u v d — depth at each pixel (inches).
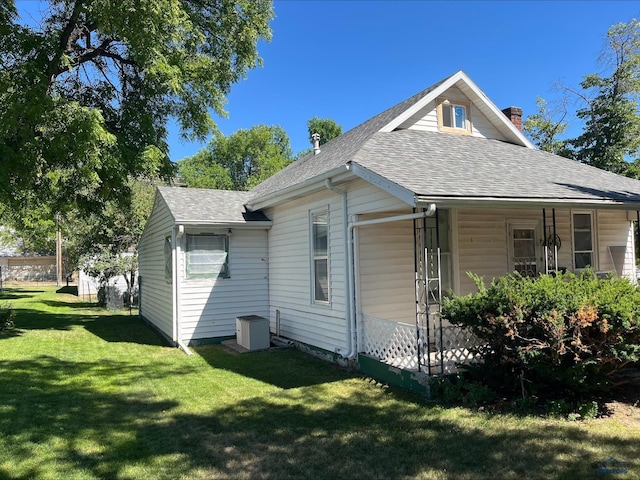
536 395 231.5
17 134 415.8
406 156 310.5
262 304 454.6
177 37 448.5
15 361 345.4
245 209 468.4
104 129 410.6
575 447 169.9
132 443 185.2
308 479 151.9
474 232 349.4
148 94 514.3
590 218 413.1
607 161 815.1
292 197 377.1
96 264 721.6
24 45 406.3
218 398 250.7
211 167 1660.9
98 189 498.6
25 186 456.8
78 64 497.7
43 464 164.9
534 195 254.1
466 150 362.9
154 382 286.8
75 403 241.0
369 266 315.3
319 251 360.8
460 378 240.5
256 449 178.2
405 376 259.6
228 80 597.6
